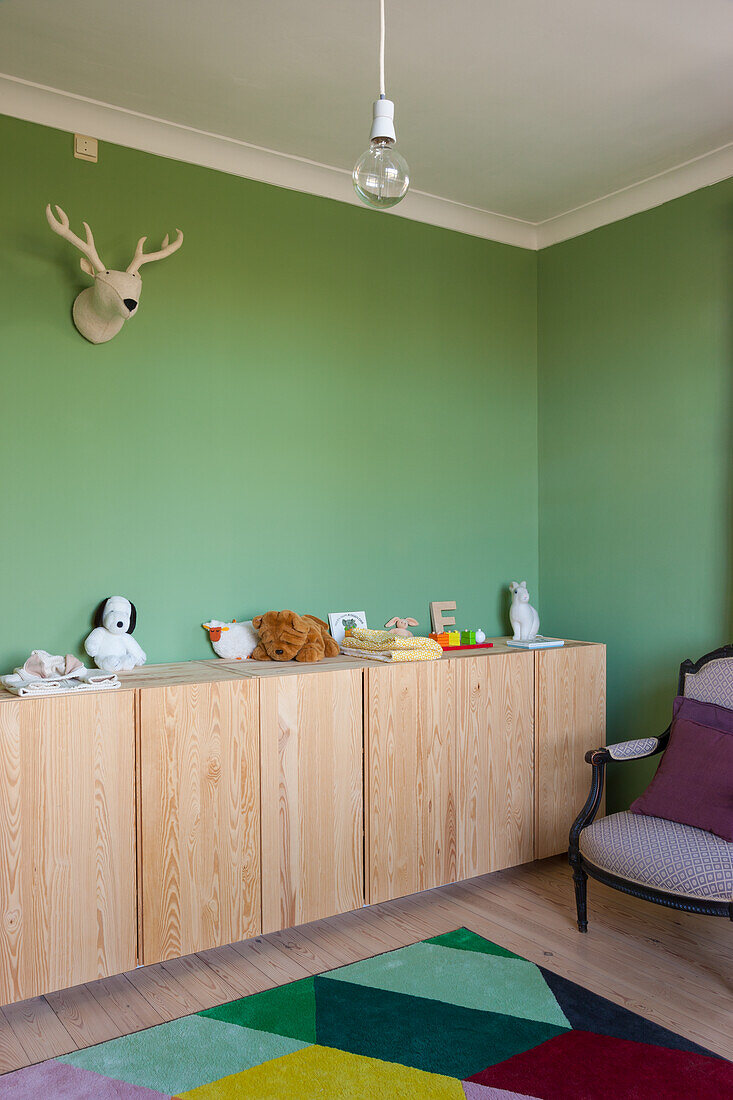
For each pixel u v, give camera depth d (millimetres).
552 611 3898
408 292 3529
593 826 2660
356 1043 2092
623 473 3562
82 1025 2188
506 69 2539
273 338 3158
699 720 2783
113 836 2371
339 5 2213
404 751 2918
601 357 3648
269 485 3150
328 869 2760
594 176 3338
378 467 3439
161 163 2906
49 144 2693
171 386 2930
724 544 3182
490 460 3799
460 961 2521
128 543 2842
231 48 2422
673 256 3342
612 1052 2061
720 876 2275
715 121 2883
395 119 2850
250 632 3035
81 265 2543
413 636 3410
